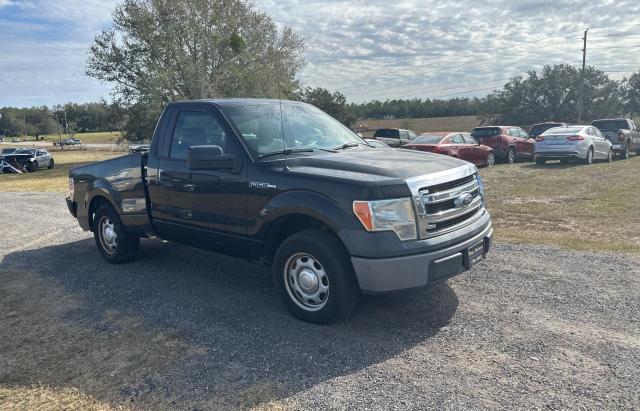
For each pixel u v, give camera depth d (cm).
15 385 357
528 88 6819
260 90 3525
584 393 318
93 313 485
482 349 381
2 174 3059
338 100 5891
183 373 362
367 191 393
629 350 371
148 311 483
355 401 318
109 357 393
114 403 329
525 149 2212
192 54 3450
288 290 450
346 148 522
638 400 309
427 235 404
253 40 3603
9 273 636
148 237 605
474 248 439
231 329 434
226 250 509
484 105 7238
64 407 327
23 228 955
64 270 636
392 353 380
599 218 865
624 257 601
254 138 488
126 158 608
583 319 427
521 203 1052
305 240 422
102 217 654
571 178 1453
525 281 526
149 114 3481
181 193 532
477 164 1877
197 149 448
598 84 6575
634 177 1434
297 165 454
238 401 324
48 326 459
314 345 398
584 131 1872
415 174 412
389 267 389
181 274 597
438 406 310
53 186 1931
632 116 7369
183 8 3356
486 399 315
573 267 568
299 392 331
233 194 477
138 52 3453
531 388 326
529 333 405
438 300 482
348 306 419
